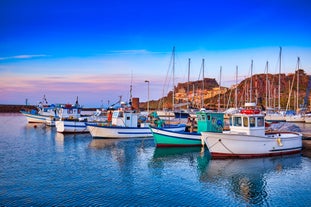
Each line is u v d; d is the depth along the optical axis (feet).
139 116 169.68
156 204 57.16
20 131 189.37
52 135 166.30
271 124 149.69
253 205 57.36
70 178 74.69
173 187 67.82
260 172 80.94
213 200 59.67
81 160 97.04
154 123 155.22
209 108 377.71
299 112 298.35
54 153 109.50
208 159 98.63
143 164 91.61
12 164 90.22
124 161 95.96
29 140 145.59
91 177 75.87
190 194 63.05
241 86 454.40
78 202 57.93
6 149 118.11
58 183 70.33
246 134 95.14
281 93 490.90
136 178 75.25
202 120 126.31
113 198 60.29
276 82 530.68
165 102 536.01
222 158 96.63
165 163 92.89
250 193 64.08
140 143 135.13
